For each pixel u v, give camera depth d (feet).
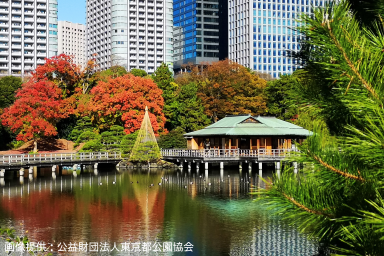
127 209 102.99
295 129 199.31
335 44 11.66
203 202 111.04
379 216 11.19
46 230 82.53
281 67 486.38
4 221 89.97
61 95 241.76
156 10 540.93
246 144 197.67
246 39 488.44
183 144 227.20
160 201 113.50
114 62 498.28
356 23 12.16
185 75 376.27
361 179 12.66
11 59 465.47
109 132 218.38
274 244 70.74
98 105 221.66
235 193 124.98
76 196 122.21
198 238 76.18
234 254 66.49
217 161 180.86
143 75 334.24
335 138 13.50
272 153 192.03
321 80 14.74
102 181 156.35
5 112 219.00
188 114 246.88
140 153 202.90
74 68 259.60
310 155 13.14
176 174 177.47
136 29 529.45
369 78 11.43
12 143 243.81
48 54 485.15
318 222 13.48
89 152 201.05
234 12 511.81
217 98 257.55
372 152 11.12
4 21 462.60
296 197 13.44
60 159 181.27
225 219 90.58
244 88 255.70
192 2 561.43
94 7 563.48
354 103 11.48
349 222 12.78
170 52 550.36
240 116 207.21
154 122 221.66
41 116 218.18
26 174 183.01
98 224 87.51
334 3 12.23
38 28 479.00
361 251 12.22
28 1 472.85
